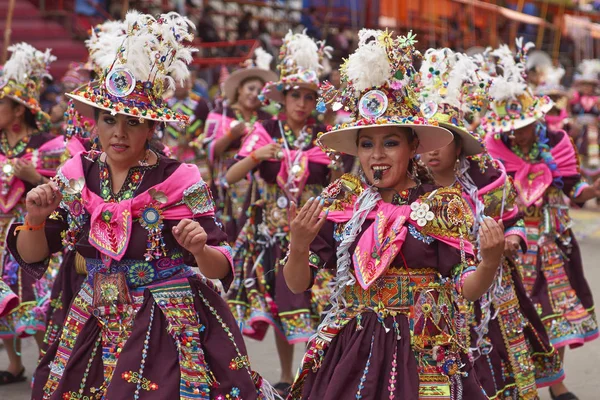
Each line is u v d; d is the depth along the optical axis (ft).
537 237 55.88
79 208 35.42
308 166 56.75
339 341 34.63
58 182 35.50
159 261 35.55
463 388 34.40
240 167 57.00
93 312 35.73
